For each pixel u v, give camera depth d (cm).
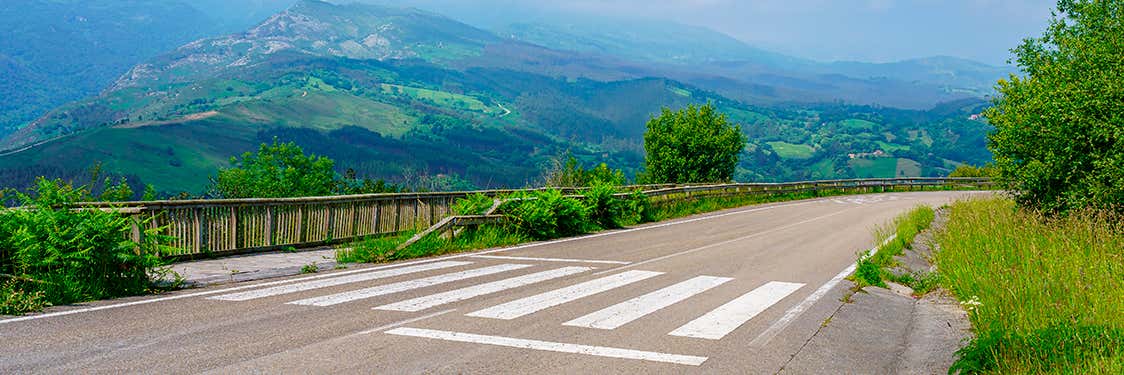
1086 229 1208
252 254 1229
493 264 1201
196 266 1063
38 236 762
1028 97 1623
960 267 1043
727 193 3278
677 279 1070
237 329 647
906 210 2945
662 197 2591
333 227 1409
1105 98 1391
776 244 1642
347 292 873
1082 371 521
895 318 834
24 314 683
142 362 526
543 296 882
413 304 801
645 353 604
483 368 541
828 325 761
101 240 799
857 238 1798
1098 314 686
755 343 660
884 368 606
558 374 531
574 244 1562
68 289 755
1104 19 1570
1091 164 1475
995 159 1708
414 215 1631
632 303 849
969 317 791
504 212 1656
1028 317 703
